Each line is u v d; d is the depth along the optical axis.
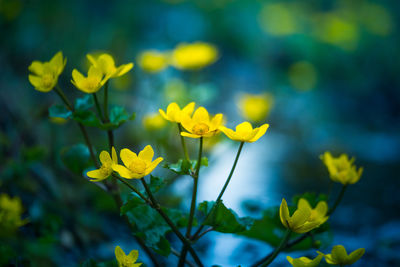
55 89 1.04
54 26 2.51
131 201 0.99
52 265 1.20
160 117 1.30
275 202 1.73
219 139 1.40
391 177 2.17
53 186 1.32
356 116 3.47
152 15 3.39
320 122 3.21
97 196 1.39
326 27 3.92
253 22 3.85
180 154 1.48
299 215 0.98
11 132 1.45
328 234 1.11
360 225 1.57
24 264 1.10
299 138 2.86
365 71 4.03
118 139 1.84
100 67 1.04
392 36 4.29
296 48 3.86
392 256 1.32
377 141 2.91
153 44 3.21
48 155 1.46
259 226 1.22
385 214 1.67
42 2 2.51
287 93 3.41
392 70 4.07
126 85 1.87
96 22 2.98
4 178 1.24
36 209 1.19
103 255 1.26
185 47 1.37
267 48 3.81
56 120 1.19
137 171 0.97
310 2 4.29
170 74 2.29
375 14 4.22
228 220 1.00
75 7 2.84
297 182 2.02
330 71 3.93
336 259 0.99
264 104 1.28
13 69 2.07
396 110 3.64
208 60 1.38
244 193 1.82
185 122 1.00
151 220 1.03
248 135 0.99
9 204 1.15
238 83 3.36
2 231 1.13
